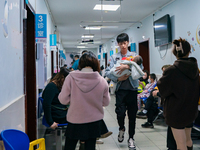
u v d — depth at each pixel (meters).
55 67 7.85
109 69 3.07
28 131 2.90
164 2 5.75
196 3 4.47
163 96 2.09
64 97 1.87
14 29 1.72
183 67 1.99
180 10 5.15
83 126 1.83
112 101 7.56
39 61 3.37
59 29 10.16
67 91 1.86
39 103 3.25
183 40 2.10
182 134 2.04
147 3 5.83
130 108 3.03
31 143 1.81
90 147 1.87
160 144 3.21
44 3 5.04
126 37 3.06
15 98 1.72
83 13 6.95
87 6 6.09
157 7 6.25
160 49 6.38
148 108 4.10
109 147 3.10
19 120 1.83
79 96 1.83
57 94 2.73
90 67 1.95
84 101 1.84
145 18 7.66
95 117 1.86
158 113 4.22
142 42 8.16
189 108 2.00
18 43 1.88
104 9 6.33
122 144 3.22
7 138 1.24
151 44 7.14
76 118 1.82
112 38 13.67
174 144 2.59
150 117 4.12
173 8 5.50
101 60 18.08
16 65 1.78
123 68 2.82
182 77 2.00
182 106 2.00
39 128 3.26
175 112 2.02
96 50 22.39
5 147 1.12
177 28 5.31
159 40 6.11
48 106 2.57
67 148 1.90
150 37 7.21
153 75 4.95
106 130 1.99
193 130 3.53
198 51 4.45
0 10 1.31
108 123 4.50
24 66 2.18
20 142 1.35
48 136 3.63
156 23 6.26
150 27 7.20
